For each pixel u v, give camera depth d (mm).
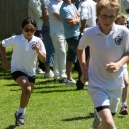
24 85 14656
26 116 16141
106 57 11547
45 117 15969
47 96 19797
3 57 15352
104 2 11117
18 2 43281
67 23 21328
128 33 11531
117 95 11695
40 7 25234
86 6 20922
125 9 23156
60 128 14453
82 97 19391
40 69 26703
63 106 17703
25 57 15094
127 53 11641
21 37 15094
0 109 17594
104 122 10852
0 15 43500
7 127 14852
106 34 11461
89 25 21078
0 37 43656
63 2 21594
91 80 11672
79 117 15836
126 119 15492
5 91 21406
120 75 11648
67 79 22641
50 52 24969
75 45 21469
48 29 25250
